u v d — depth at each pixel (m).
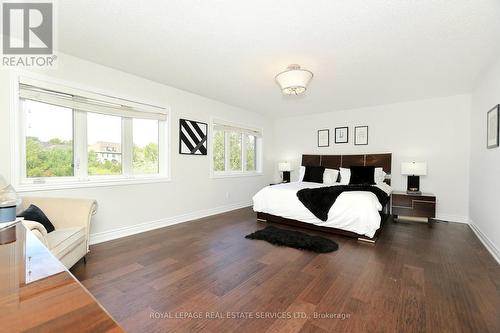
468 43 2.32
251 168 5.80
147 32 2.20
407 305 1.65
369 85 3.59
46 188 2.53
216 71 3.12
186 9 1.87
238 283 1.95
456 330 1.41
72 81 2.70
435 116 4.26
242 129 5.26
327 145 5.47
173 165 3.80
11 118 2.32
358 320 1.50
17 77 2.35
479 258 2.48
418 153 4.42
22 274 0.66
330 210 3.22
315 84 3.55
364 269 2.22
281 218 3.76
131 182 3.27
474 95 3.68
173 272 2.12
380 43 2.35
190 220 4.05
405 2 1.76
